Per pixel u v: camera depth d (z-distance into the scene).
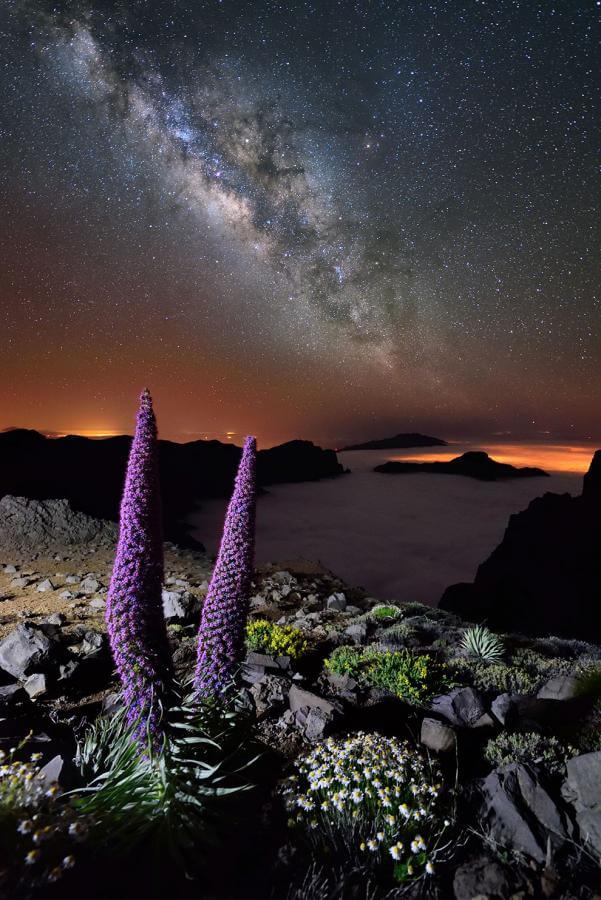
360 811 4.11
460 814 4.29
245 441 4.30
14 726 5.18
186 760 3.81
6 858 2.88
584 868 3.75
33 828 2.95
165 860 3.45
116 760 3.99
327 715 5.76
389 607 11.91
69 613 9.59
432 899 3.42
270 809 4.30
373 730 5.87
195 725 4.22
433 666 7.54
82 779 4.11
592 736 5.59
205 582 13.01
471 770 5.12
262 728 5.66
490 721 5.97
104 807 3.59
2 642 6.68
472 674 7.92
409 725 6.03
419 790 4.12
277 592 12.98
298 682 7.12
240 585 4.24
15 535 15.86
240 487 4.25
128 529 3.62
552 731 5.83
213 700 4.35
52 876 2.74
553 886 3.55
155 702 3.76
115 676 6.77
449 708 6.16
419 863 3.65
